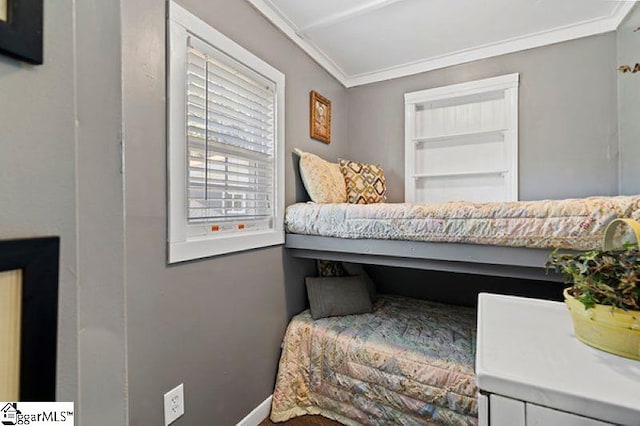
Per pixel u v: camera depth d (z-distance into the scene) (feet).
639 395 1.65
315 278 6.88
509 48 7.34
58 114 1.18
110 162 1.41
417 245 4.93
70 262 1.22
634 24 5.75
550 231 4.00
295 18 6.21
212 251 4.57
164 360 3.90
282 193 6.15
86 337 1.28
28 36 1.07
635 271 2.04
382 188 8.10
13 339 1.03
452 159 8.45
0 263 0.99
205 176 4.55
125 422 1.45
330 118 8.29
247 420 5.22
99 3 1.40
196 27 4.29
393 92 8.80
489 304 3.15
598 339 2.15
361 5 5.88
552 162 7.04
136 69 3.57
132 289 3.55
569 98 6.86
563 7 6.03
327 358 5.59
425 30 6.76
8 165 1.04
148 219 3.72
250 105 5.47
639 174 5.67
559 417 1.71
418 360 4.87
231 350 4.95
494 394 1.88
